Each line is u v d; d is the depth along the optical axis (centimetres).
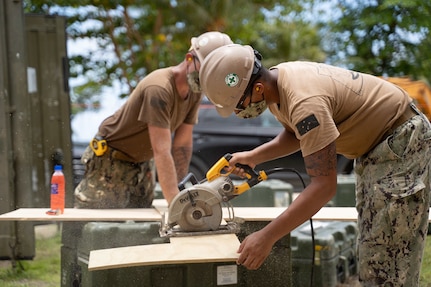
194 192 266
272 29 1459
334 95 243
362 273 255
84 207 364
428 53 1023
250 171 283
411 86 587
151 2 1243
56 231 519
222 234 268
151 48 1334
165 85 337
